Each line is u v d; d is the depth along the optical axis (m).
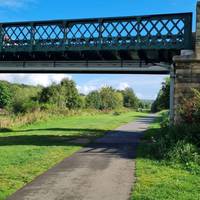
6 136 29.11
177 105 22.48
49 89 64.69
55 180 12.83
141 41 25.11
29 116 42.91
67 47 26.78
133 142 24.95
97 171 14.39
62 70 30.17
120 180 12.84
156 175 13.48
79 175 13.65
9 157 17.42
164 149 17.17
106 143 24.25
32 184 12.26
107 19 25.91
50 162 16.25
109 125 41.81
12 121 38.31
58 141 25.23
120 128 38.56
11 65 31.25
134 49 25.20
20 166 15.16
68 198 10.62
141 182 12.39
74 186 12.00
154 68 28.16
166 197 10.45
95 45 26.09
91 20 26.25
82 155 18.55
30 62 30.81
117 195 10.92
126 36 25.42
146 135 29.34
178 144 16.86
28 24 27.89
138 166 15.19
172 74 25.95
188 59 22.59
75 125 40.59
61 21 26.98
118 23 25.67
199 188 11.59
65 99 67.19
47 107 55.72
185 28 24.09
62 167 15.20
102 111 76.19
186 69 22.64
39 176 13.45
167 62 27.62
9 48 28.31
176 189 11.44
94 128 37.16
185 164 15.27
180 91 22.64
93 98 82.88
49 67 30.47
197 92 21.27
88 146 22.48
